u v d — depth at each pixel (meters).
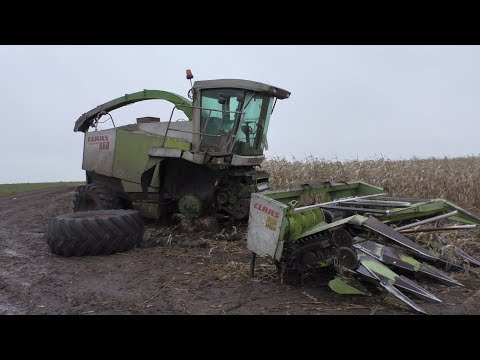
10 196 19.30
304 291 5.36
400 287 4.70
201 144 8.79
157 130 9.44
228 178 9.01
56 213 13.27
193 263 6.73
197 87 8.73
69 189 22.58
